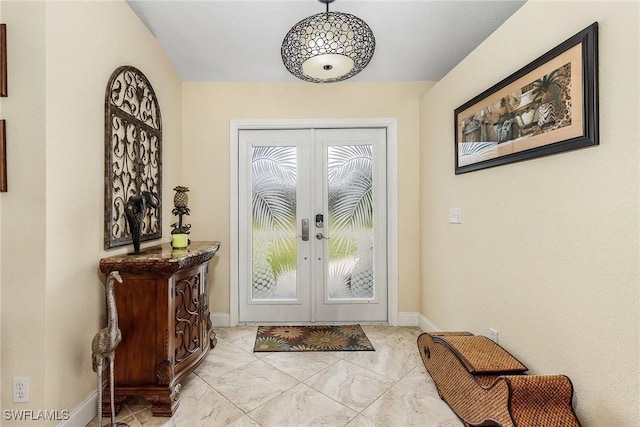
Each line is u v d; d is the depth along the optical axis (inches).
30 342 54.4
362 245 122.7
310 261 121.8
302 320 122.1
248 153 120.3
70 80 59.3
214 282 118.0
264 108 117.5
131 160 78.7
